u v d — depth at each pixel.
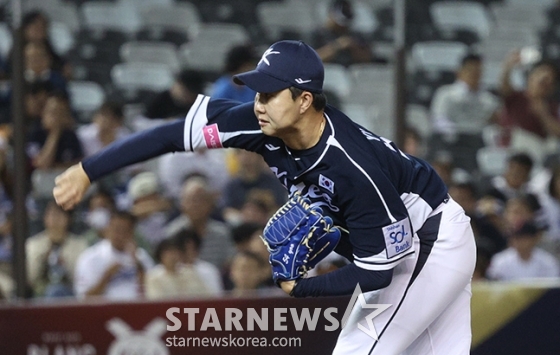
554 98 24.67
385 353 11.12
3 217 19.25
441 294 11.04
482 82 27.86
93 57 28.12
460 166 23.34
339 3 28.33
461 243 11.07
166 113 22.67
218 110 10.74
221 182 21.58
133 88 26.64
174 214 20.28
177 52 28.70
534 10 33.75
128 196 20.58
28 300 16.27
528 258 20.06
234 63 21.77
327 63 27.06
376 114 25.31
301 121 9.85
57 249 18.77
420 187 10.91
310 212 10.20
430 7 31.59
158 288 18.31
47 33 24.16
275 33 30.02
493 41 31.05
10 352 15.03
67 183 10.68
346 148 9.90
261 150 10.63
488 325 15.23
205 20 31.77
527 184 22.41
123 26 30.97
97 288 18.55
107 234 18.91
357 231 10.09
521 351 15.26
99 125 21.09
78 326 15.05
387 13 32.16
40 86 20.39
